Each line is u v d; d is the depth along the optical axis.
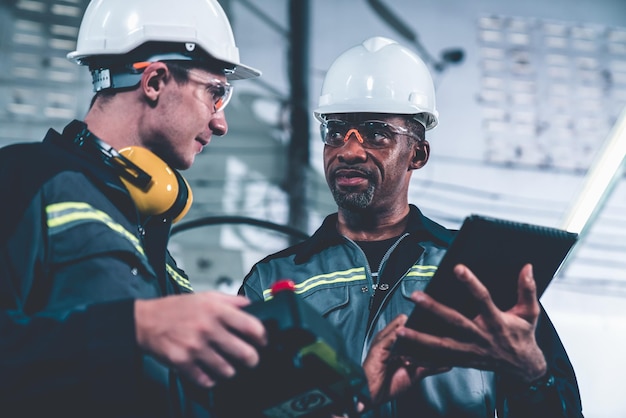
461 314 1.51
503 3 5.26
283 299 1.19
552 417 1.81
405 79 2.23
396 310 2.03
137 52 1.62
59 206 1.41
